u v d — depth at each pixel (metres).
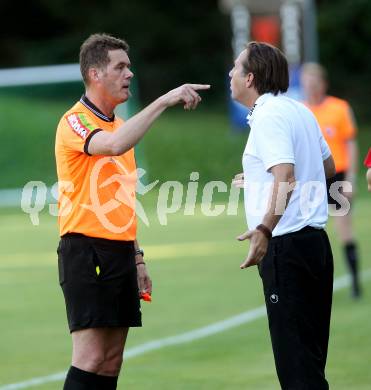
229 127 113.06
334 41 134.00
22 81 106.12
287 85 19.94
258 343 31.20
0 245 59.53
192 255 52.12
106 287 19.64
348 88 133.50
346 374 26.42
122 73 19.92
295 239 19.31
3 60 145.25
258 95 19.81
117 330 20.09
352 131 39.69
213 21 142.62
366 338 30.84
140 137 18.58
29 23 146.62
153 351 30.53
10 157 97.50
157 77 142.75
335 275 44.12
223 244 55.75
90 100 20.12
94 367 19.77
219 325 34.41
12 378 27.55
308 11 101.12
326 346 19.91
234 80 20.02
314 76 39.75
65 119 19.86
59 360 29.83
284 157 18.80
